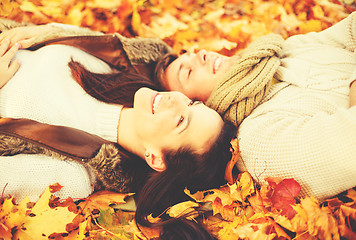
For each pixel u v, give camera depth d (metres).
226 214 1.54
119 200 1.59
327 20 2.56
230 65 1.83
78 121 1.65
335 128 1.33
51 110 1.60
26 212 1.38
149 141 1.59
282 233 1.37
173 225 1.47
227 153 1.63
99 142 1.56
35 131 1.49
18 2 2.39
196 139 1.56
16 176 1.43
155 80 2.02
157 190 1.57
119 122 1.69
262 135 1.51
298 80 1.64
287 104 1.59
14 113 1.57
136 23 2.51
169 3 2.72
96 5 2.51
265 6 2.72
